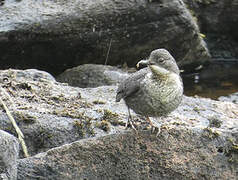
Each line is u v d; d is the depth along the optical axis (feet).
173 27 58.03
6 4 53.42
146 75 30.63
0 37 50.85
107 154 29.04
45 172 27.96
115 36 55.62
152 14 56.80
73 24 53.62
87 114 36.55
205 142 30.14
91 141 29.07
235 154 30.12
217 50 70.69
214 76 62.90
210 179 29.68
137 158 29.32
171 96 30.09
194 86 59.72
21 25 51.65
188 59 61.46
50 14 53.06
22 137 31.30
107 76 51.62
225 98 56.08
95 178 28.71
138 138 29.63
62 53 54.29
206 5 70.95
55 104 37.50
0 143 25.39
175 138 29.99
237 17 71.20
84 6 54.60
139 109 31.40
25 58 53.01
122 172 29.09
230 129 32.30
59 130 34.06
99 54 55.93
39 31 52.19
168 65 30.22
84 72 52.37
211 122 36.70
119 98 32.09
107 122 35.17
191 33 59.52
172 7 57.82
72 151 28.63
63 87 41.52
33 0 54.34
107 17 54.95
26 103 36.55
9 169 25.72
